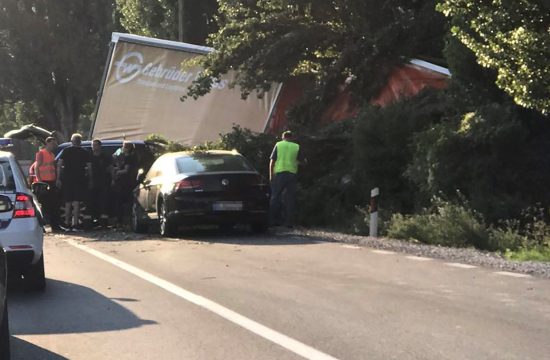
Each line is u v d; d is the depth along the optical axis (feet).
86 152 51.88
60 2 141.49
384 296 24.94
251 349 18.58
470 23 37.96
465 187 43.60
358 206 49.80
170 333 20.36
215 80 70.69
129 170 53.36
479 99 46.14
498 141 42.06
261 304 23.89
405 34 60.39
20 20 139.54
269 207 45.68
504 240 37.47
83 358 18.04
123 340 19.70
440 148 43.16
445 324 20.93
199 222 44.21
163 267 32.14
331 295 25.20
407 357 17.67
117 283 28.27
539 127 44.83
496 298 24.44
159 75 81.25
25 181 27.27
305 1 61.00
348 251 36.81
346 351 18.24
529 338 19.33
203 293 25.86
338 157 56.34
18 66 142.41
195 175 44.21
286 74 64.54
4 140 55.21
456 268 30.81
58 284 28.30
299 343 19.07
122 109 81.61
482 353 17.95
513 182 43.04
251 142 59.26
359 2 61.67
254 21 62.95
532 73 35.78
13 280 29.14
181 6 86.22
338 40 63.87
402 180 49.49
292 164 49.37
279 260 33.73
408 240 41.42
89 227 52.90
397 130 49.19
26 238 25.55
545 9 35.58
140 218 49.62
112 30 145.69
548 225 39.78
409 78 60.80
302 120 64.54
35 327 21.25
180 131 79.56
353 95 63.52
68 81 146.41
